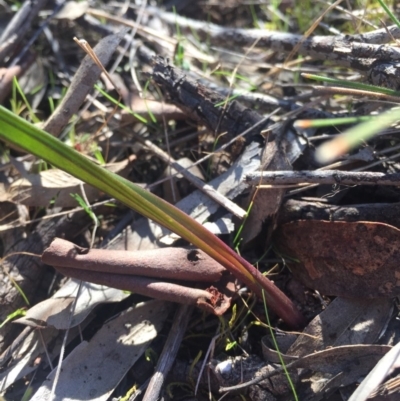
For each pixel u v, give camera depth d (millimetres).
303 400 202
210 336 229
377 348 200
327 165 249
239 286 222
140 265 211
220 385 209
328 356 204
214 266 215
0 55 309
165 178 262
